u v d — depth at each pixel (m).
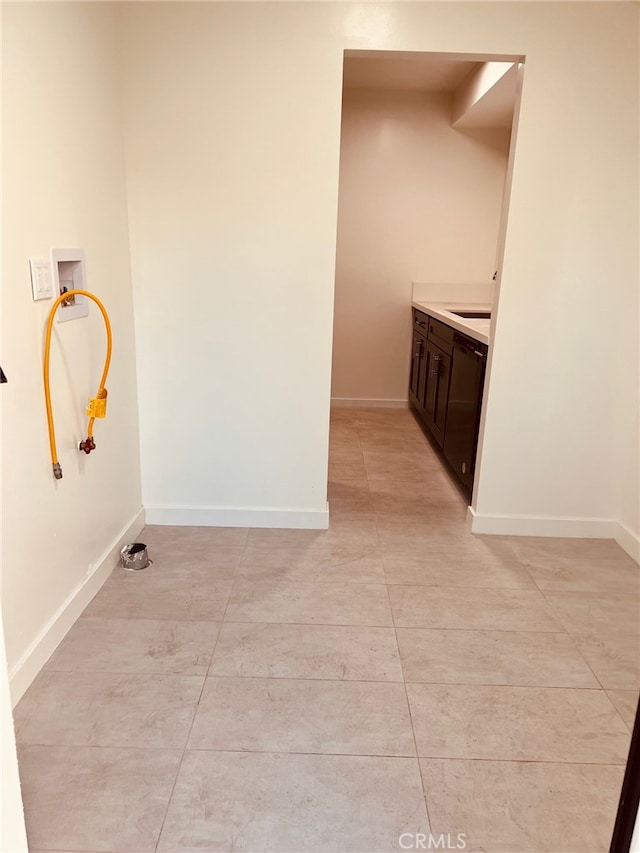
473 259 4.83
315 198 2.52
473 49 2.38
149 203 2.53
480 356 2.94
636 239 2.56
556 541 2.88
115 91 2.36
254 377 2.73
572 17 2.34
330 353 2.70
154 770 1.55
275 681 1.88
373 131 4.57
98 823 1.41
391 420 4.82
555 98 2.42
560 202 2.53
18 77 1.66
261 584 2.42
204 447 2.83
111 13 2.29
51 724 1.68
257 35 2.36
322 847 1.37
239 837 1.38
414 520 3.06
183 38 2.36
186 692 1.82
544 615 2.27
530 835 1.41
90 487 2.25
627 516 2.82
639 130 2.45
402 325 4.99
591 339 2.68
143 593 2.33
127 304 2.58
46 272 1.83
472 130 4.57
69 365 2.03
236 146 2.47
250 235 2.56
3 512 1.66
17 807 1.11
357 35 2.36
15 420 1.70
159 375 2.73
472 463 3.13
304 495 2.90
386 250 4.82
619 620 2.25
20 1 1.66
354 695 1.83
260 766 1.57
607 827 1.44
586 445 2.81
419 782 1.54
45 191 1.83
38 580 1.87
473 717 1.76
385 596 2.36
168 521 2.93
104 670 1.90
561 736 1.70
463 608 2.29
